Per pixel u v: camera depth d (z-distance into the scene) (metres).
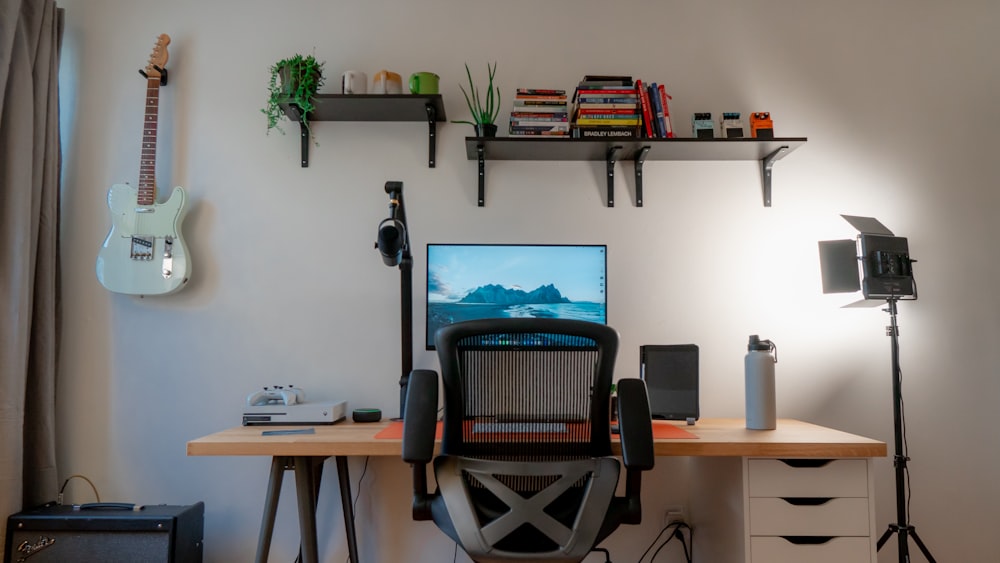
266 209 2.69
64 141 2.71
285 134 2.72
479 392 1.64
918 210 2.70
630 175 2.70
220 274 2.66
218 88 2.73
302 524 2.03
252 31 2.75
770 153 2.62
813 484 1.94
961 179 2.71
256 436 2.01
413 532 2.56
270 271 2.67
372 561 2.56
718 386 2.62
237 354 2.64
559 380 1.63
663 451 1.90
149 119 2.61
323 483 2.59
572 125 2.57
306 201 2.69
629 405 1.62
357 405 2.62
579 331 1.59
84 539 2.19
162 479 2.60
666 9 2.76
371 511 2.58
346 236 2.68
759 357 2.18
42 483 2.46
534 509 1.49
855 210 2.70
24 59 2.45
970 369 2.64
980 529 2.58
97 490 2.60
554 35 2.74
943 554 2.57
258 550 2.02
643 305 2.64
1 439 2.29
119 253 2.57
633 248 2.66
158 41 2.66
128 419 2.62
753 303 2.65
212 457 2.62
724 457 2.09
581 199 2.68
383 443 1.90
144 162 2.59
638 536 2.56
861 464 1.95
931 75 2.74
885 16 2.75
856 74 2.74
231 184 2.70
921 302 2.66
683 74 2.73
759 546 1.92
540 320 1.58
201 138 2.71
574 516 1.54
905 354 2.65
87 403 2.62
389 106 2.57
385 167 2.70
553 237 2.67
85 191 2.70
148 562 2.18
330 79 2.72
